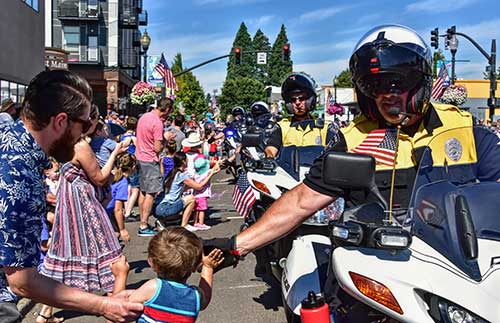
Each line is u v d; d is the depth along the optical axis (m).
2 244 2.38
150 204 8.50
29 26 22.52
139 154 8.43
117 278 4.41
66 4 44.53
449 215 2.51
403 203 2.89
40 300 2.52
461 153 2.91
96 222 4.36
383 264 2.33
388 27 2.93
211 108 47.50
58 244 4.27
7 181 2.40
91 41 45.44
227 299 5.67
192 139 9.19
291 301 3.40
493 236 2.55
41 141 2.50
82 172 4.35
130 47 51.09
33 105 2.46
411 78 2.81
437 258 2.38
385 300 2.21
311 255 3.66
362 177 2.49
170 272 2.99
